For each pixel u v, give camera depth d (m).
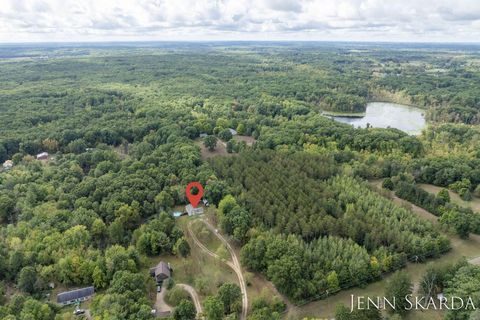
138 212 150.12
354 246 124.25
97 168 189.25
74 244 126.44
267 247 121.38
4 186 168.00
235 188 162.38
